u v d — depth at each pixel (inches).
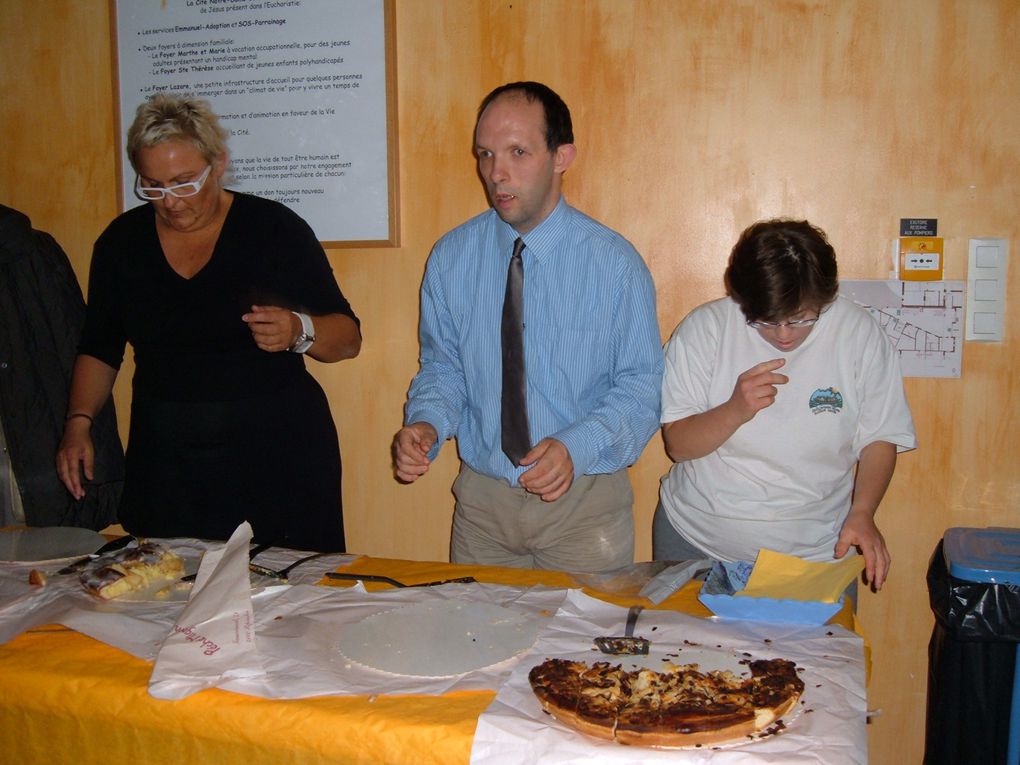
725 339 66.5
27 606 49.4
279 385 76.5
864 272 81.9
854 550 66.5
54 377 86.6
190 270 73.5
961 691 69.9
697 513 68.1
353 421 95.3
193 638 43.4
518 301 67.6
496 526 72.0
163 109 67.6
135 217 75.1
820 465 64.6
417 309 92.0
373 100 89.5
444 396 69.3
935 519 82.9
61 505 87.3
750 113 82.0
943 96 78.4
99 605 49.2
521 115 61.7
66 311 88.3
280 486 76.5
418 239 91.1
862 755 34.2
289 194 92.7
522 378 68.2
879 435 64.1
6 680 42.3
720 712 35.2
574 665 39.6
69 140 98.6
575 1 84.1
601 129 85.1
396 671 40.5
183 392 74.1
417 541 95.4
